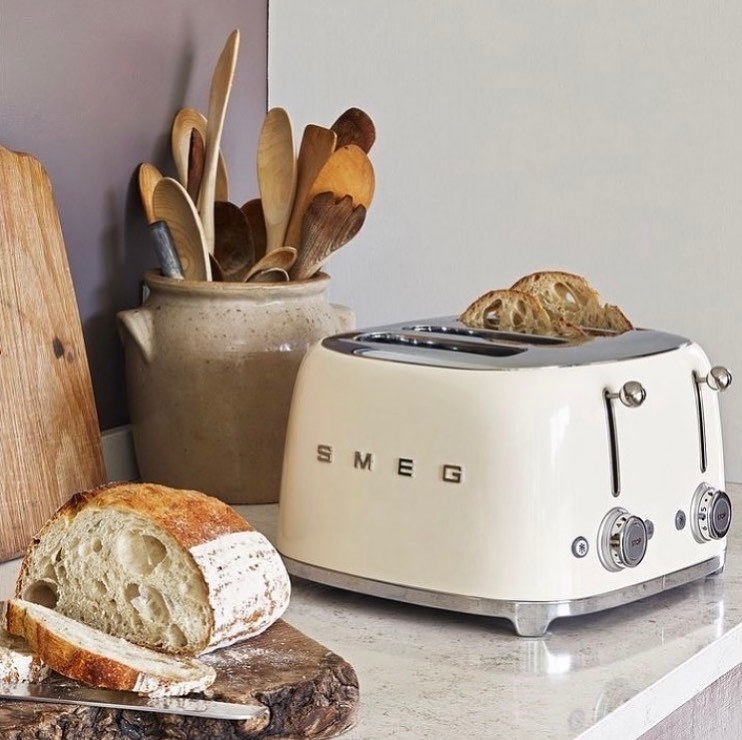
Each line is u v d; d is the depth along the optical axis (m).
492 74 1.64
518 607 1.04
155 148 1.50
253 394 1.38
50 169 1.37
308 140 1.42
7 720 0.81
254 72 1.68
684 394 1.13
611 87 1.59
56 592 1.00
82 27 1.39
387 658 1.02
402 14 1.67
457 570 1.05
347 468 1.10
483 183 1.67
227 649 0.94
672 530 1.12
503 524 1.04
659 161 1.58
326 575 1.12
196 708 0.83
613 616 1.11
